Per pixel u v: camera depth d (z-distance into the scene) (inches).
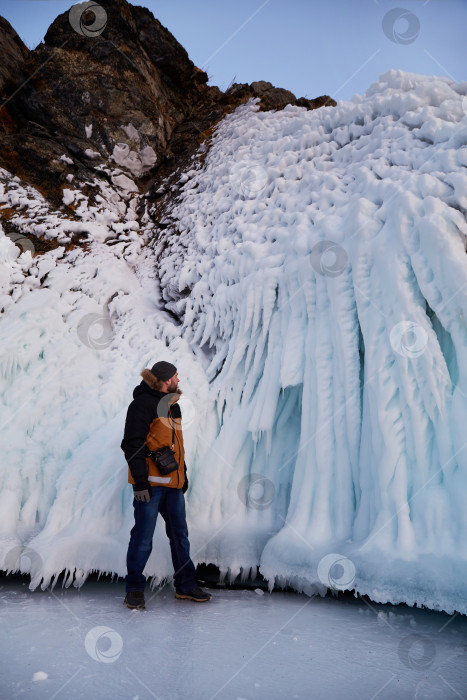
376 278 123.1
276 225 164.7
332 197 150.9
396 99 165.9
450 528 105.4
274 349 146.3
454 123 142.1
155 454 116.7
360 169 149.5
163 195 248.7
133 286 201.2
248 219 179.3
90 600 113.4
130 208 243.8
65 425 152.6
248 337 152.9
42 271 189.0
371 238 125.8
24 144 244.2
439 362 111.4
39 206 222.1
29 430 151.9
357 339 128.4
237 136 242.8
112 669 78.4
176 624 99.0
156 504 115.1
